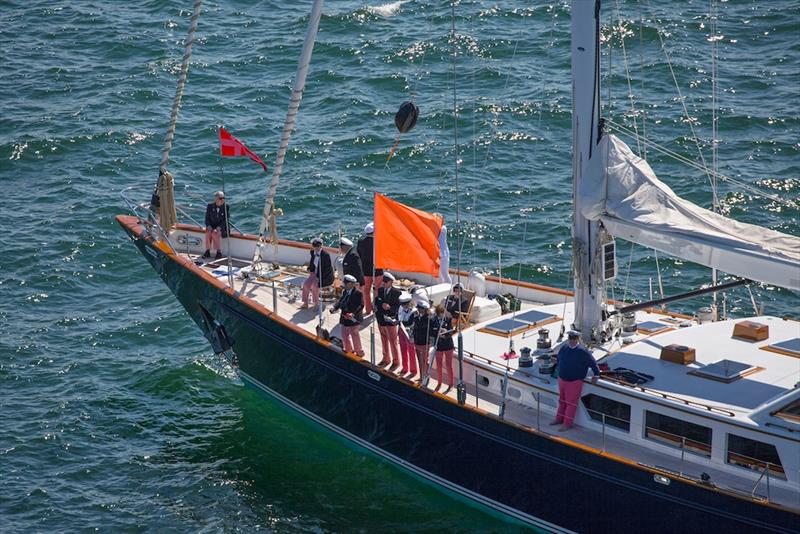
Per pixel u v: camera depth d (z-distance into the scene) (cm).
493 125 14688
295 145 14538
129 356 10600
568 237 12194
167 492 8538
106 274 12094
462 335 8238
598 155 7338
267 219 9394
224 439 9225
